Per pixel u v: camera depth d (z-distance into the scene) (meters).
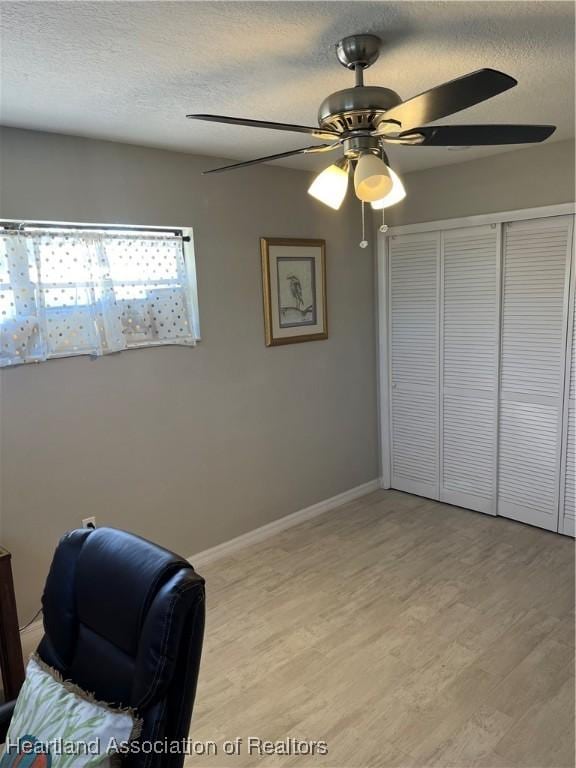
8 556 2.14
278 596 2.93
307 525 3.80
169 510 3.13
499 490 3.75
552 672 2.27
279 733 2.02
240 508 3.49
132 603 1.28
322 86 2.02
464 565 3.15
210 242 3.15
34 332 2.53
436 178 3.69
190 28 1.53
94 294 2.72
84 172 2.62
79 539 1.51
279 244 3.47
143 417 2.97
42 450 2.62
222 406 3.32
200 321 3.16
